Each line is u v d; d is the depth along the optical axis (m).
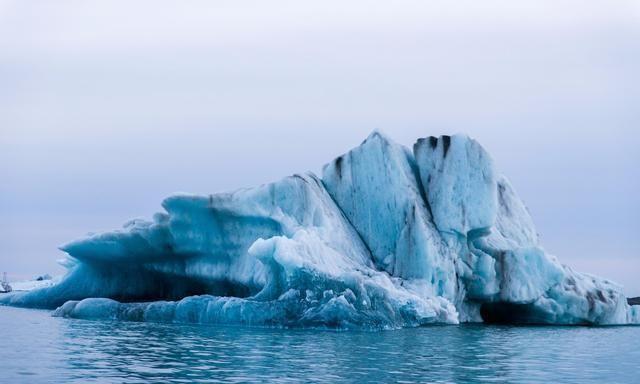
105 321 33.91
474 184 37.56
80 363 19.84
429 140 39.59
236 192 36.66
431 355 22.58
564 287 39.06
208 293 38.78
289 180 36.25
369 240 38.34
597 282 41.06
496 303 38.97
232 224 36.91
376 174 38.72
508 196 43.16
